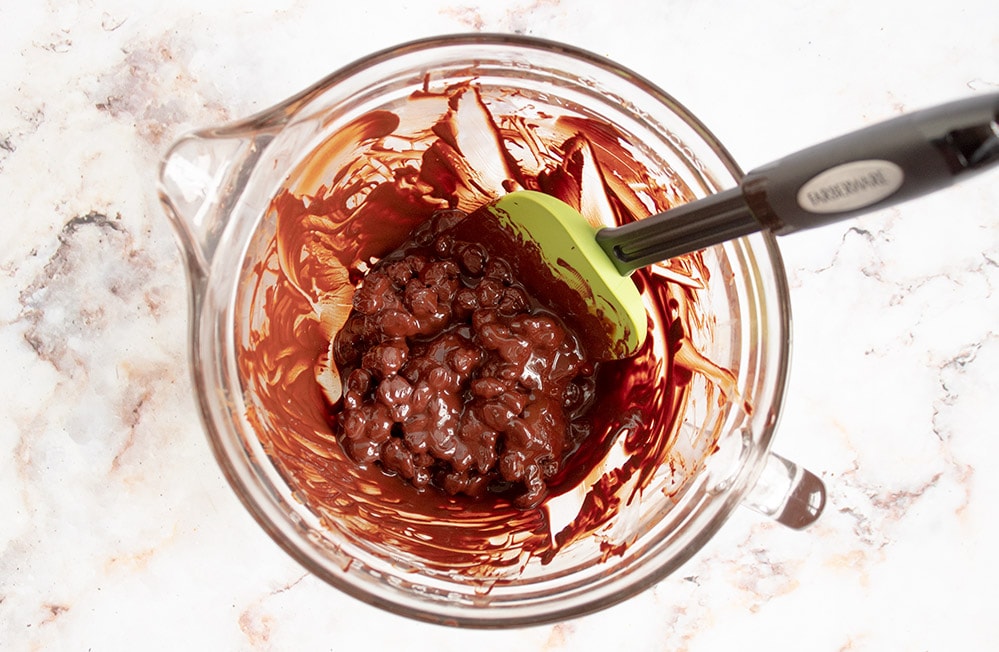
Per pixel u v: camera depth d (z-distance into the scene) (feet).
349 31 1.85
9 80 1.82
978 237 1.90
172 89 1.83
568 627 1.85
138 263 1.82
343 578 1.52
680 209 1.45
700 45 1.87
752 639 1.86
